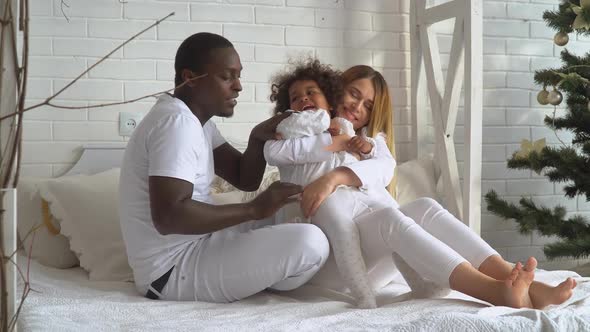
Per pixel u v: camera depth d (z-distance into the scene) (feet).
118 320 5.36
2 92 4.13
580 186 10.27
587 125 10.20
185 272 6.17
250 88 10.69
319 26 11.00
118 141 10.13
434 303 5.66
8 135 4.18
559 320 5.01
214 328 4.98
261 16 10.71
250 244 6.09
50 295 6.35
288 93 7.80
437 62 10.87
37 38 9.82
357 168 6.91
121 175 6.46
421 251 5.89
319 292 6.49
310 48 10.96
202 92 6.46
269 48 10.77
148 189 6.22
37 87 9.84
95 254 7.73
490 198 10.78
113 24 10.09
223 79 6.47
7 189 4.21
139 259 6.25
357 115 8.12
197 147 6.09
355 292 6.06
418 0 11.14
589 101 9.61
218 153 7.47
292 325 5.04
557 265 12.05
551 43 12.14
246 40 10.66
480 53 9.77
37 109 9.85
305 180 7.05
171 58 10.31
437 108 10.69
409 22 11.41
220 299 6.18
